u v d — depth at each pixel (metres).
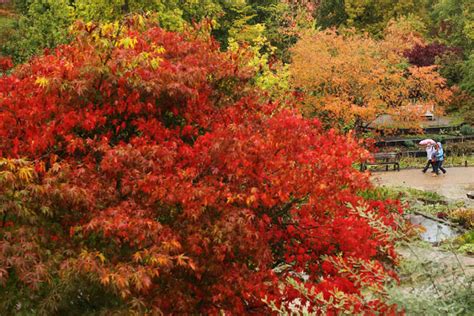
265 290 8.20
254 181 8.48
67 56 9.91
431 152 27.42
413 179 26.92
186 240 7.87
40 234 6.98
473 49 44.81
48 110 8.59
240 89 10.90
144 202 7.95
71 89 8.52
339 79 25.56
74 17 26.97
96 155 9.00
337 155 8.90
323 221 9.13
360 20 46.56
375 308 5.70
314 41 28.31
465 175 27.56
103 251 7.30
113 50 9.05
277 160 8.43
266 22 39.84
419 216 18.05
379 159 29.12
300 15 41.47
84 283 6.88
